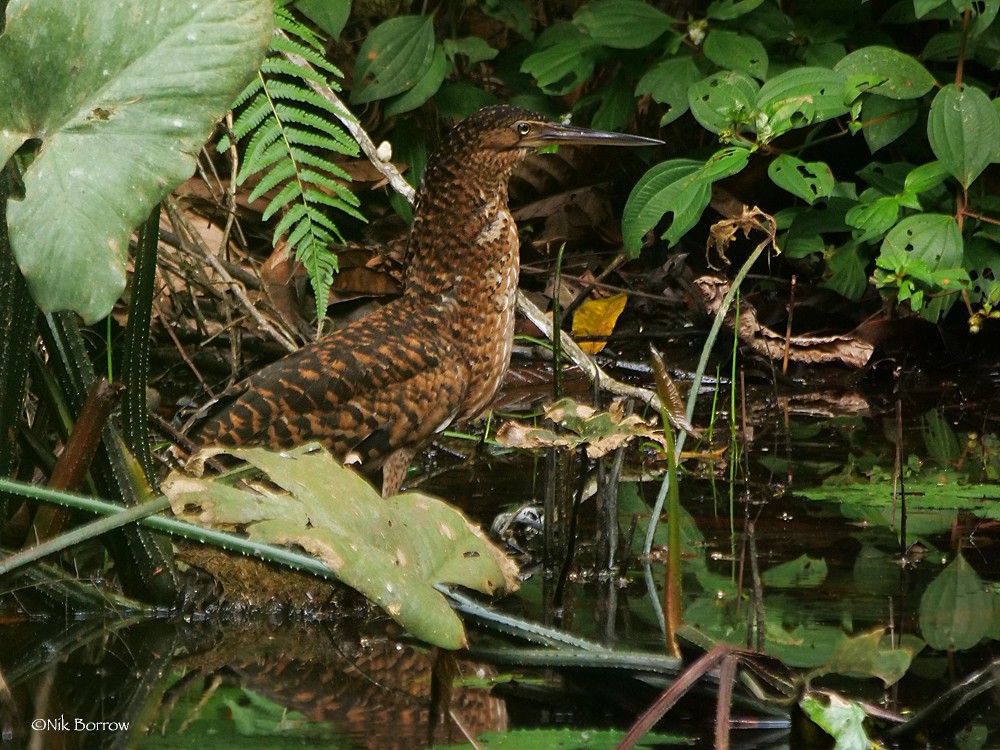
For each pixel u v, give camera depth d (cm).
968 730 593
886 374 1333
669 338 1374
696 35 1288
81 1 665
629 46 1291
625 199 1469
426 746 573
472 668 681
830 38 1324
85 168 651
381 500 648
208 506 622
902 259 1189
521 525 944
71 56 663
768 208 1420
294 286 1294
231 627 769
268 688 656
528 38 1412
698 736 595
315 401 933
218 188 1358
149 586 795
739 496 997
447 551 651
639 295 1384
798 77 1227
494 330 1024
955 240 1203
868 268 1345
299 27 1170
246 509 621
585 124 1505
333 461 655
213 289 1227
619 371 1324
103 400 754
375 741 580
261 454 643
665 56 1341
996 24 1290
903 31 1424
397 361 959
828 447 1112
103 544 799
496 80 1514
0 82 653
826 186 1197
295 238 1136
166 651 718
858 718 563
